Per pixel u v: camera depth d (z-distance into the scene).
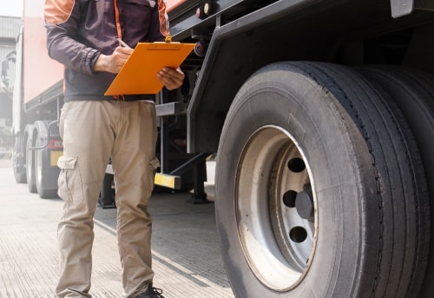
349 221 1.78
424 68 2.40
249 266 2.41
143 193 2.67
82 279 2.52
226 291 3.20
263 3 2.49
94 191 2.56
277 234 2.46
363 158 1.78
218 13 2.68
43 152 7.82
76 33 2.54
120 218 2.72
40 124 8.27
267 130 2.30
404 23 2.31
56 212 6.61
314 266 1.95
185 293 3.17
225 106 2.87
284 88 2.11
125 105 2.57
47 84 7.18
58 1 2.46
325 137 1.90
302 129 2.02
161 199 7.45
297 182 2.42
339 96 1.91
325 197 1.89
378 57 2.66
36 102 8.71
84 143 2.50
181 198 7.53
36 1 7.84
